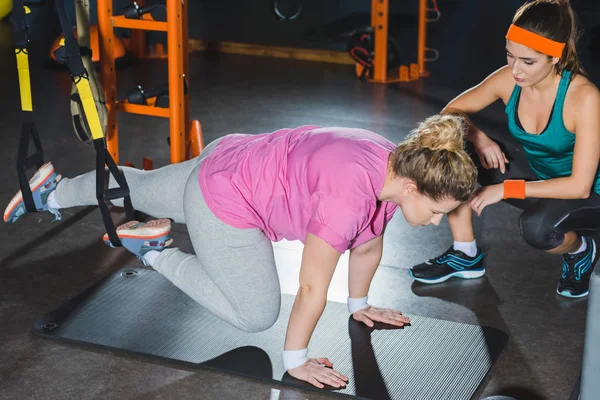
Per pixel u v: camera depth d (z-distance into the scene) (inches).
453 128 77.7
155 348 99.9
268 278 92.0
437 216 81.5
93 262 125.4
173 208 100.0
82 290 116.2
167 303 112.0
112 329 104.5
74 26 301.1
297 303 87.7
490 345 102.8
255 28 317.1
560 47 92.9
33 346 100.8
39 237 134.1
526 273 125.3
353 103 231.8
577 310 113.3
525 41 93.1
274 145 87.4
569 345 103.9
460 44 313.9
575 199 107.2
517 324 109.3
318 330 105.4
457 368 97.1
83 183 115.8
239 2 331.3
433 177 76.4
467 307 114.1
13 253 127.6
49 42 291.1
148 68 269.3
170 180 99.0
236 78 263.3
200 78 261.7
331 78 265.6
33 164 117.8
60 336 102.3
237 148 90.9
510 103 105.0
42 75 249.0
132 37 283.1
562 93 98.0
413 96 241.8
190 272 98.7
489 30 333.7
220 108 222.8
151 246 102.7
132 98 149.1
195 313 109.3
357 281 105.1
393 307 114.0
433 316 111.3
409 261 129.5
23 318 107.8
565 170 107.0
